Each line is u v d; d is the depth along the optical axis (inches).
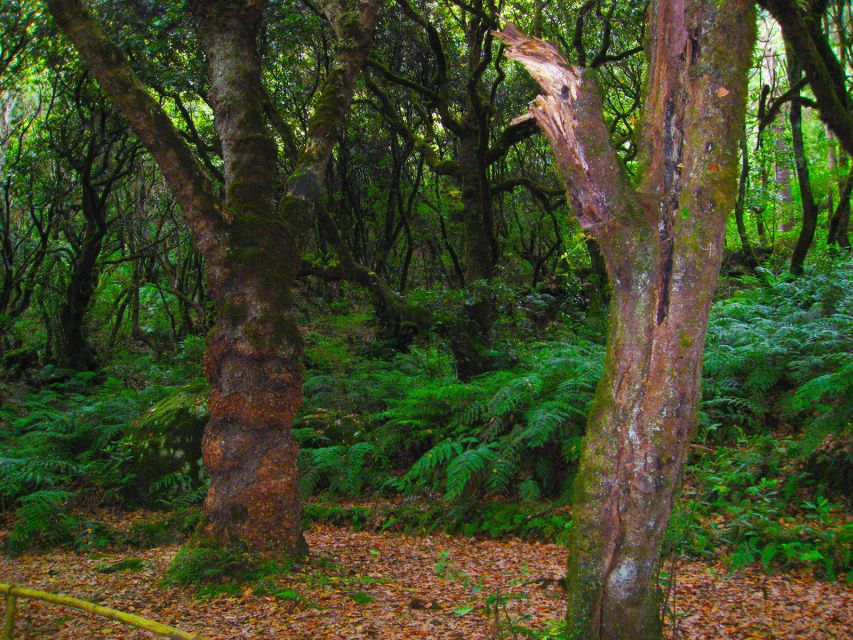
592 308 525.0
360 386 402.9
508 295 462.3
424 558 252.7
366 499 329.1
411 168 675.4
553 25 598.2
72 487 345.1
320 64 582.2
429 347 430.6
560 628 157.1
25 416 431.5
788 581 209.5
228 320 232.1
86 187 521.3
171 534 288.2
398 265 715.4
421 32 581.0
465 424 335.9
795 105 453.7
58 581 220.8
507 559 248.4
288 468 232.4
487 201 512.4
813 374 298.0
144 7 451.2
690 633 172.7
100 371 553.3
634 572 121.4
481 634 171.0
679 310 118.4
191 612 187.5
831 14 424.2
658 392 119.3
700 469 274.4
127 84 212.1
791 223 675.4
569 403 305.4
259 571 214.7
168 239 708.0
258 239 235.5
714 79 118.5
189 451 342.3
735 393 319.6
